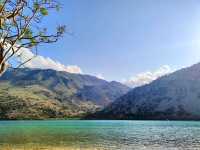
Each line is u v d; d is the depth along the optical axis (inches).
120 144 2554.1
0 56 424.2
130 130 4977.9
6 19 450.6
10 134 3713.1
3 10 450.6
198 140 2997.0
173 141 2878.9
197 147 2354.8
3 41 449.1
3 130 4692.4
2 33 451.2
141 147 2338.8
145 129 5305.1
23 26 466.3
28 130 4726.9
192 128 5654.5
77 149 2159.2
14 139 2933.1
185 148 2289.6
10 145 2369.6
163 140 2994.6
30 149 2116.1
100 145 2448.3
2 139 2925.7
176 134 3964.1
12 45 450.9
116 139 3070.9
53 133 3969.0
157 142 2768.2
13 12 454.6
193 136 3580.2
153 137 3410.4
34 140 2827.3
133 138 3228.3
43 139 2955.2
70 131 4520.2
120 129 5295.3
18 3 457.4
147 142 2758.4
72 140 2866.6
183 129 5285.4
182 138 3260.3
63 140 2849.4
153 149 2209.6
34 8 478.9
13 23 459.5
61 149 2145.7
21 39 474.9
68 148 2209.6
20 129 5049.2
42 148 2185.0
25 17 470.9
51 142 2640.3
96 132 4333.2
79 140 2878.9
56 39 506.6
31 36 482.0
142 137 3400.6
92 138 3149.6
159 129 5319.9
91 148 2231.8
